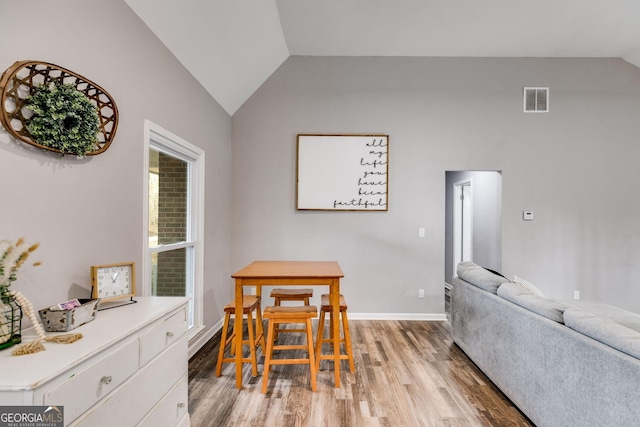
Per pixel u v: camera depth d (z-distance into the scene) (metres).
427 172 4.13
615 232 4.12
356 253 4.13
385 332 3.65
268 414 2.10
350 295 4.13
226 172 3.97
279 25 3.46
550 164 4.14
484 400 2.27
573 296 4.11
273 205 4.15
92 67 1.77
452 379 2.57
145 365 1.42
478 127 4.13
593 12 3.25
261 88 4.16
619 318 2.61
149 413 1.45
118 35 1.98
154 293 2.73
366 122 4.15
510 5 3.15
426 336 3.53
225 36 2.96
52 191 1.52
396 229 4.13
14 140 1.33
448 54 4.09
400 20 3.40
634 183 4.13
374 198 4.11
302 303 4.21
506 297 2.34
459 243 5.84
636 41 3.78
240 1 2.75
